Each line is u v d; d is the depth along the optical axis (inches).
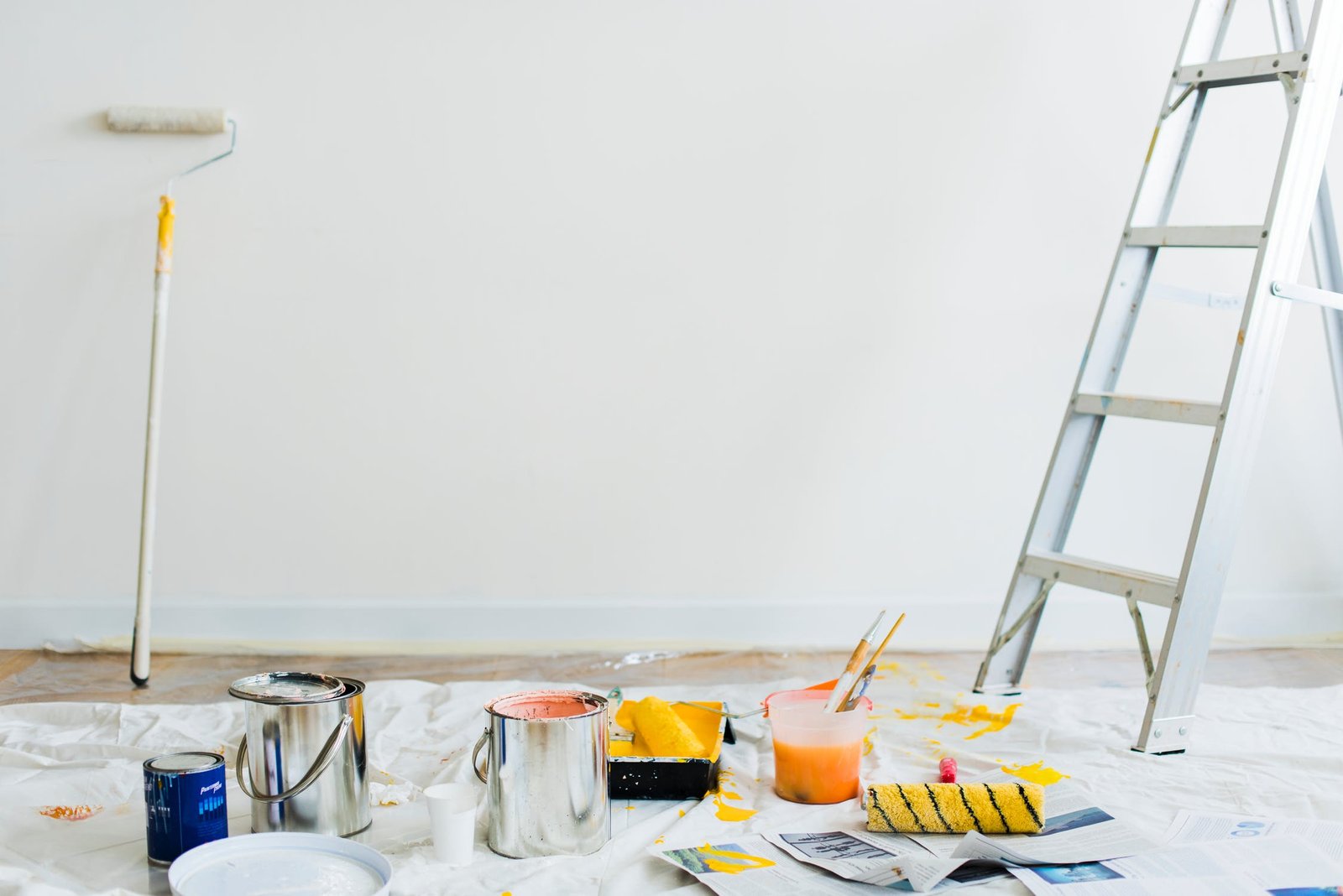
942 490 96.5
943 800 52.1
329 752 49.7
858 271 94.4
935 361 95.6
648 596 95.4
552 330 93.4
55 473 91.4
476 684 78.7
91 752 63.2
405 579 94.0
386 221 91.9
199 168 90.4
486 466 93.9
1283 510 99.6
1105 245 95.7
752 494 95.5
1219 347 97.6
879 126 93.6
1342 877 46.2
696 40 92.2
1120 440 97.8
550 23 91.4
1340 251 83.4
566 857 49.8
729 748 65.5
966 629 96.7
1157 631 98.4
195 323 91.3
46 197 89.9
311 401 92.5
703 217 93.4
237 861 44.7
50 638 91.4
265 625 92.7
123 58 89.3
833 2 92.4
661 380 94.3
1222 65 74.7
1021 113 94.1
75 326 90.7
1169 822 54.2
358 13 90.4
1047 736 68.7
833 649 94.2
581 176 92.6
